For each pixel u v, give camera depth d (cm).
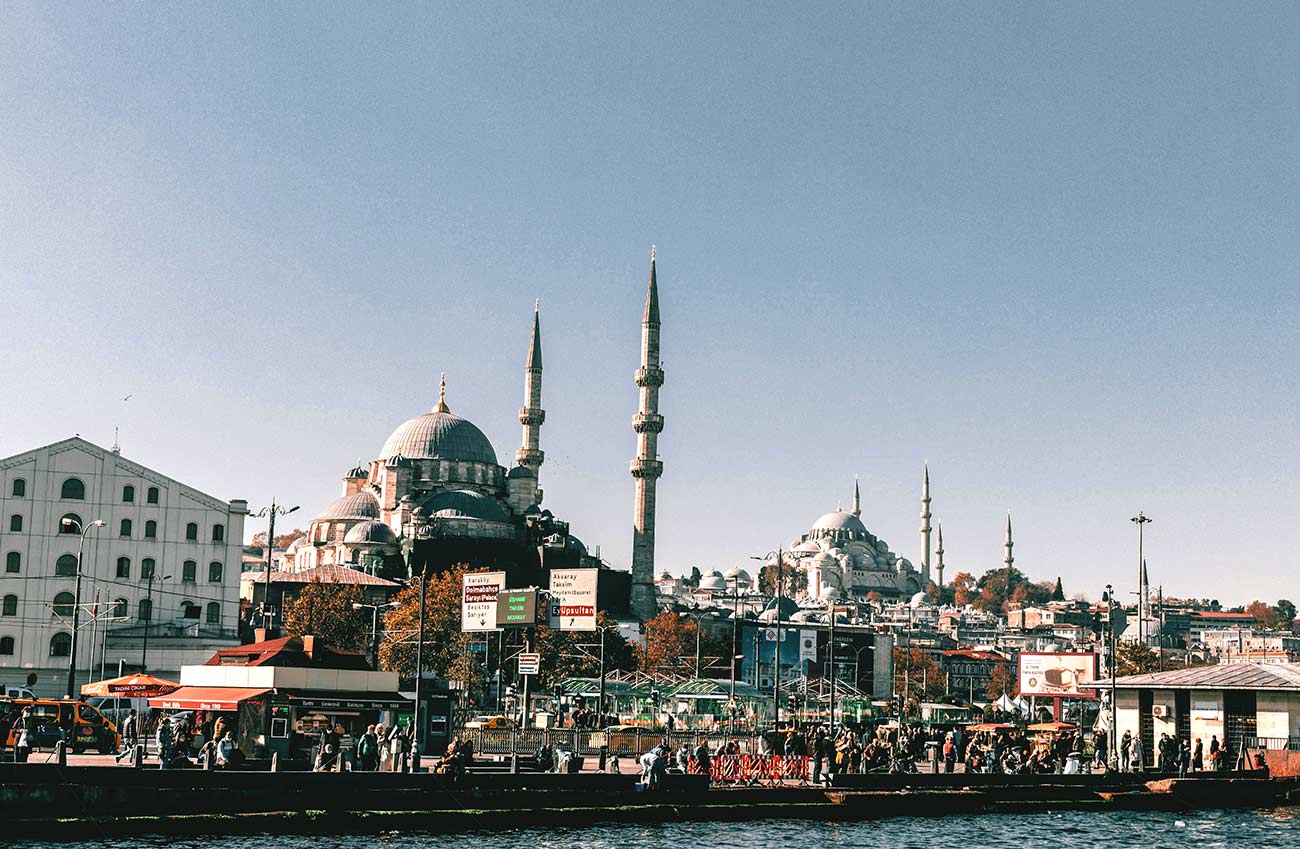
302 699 6656
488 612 11594
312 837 5512
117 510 14500
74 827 5144
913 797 7038
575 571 11625
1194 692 9319
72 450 14400
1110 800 7562
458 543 19888
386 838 5594
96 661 13962
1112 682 9506
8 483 14138
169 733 5775
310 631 16200
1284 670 9431
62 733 5919
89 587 14250
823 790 6869
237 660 7106
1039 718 16000
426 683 8719
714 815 6512
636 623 19862
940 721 14550
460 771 6044
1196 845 6381
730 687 13350
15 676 13775
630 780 6456
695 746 8875
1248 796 7906
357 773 5756
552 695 14150
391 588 18888
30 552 14088
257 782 5547
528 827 6019
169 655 14038
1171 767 8325
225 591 14875
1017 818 7088
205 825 5356
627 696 13800
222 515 14975
